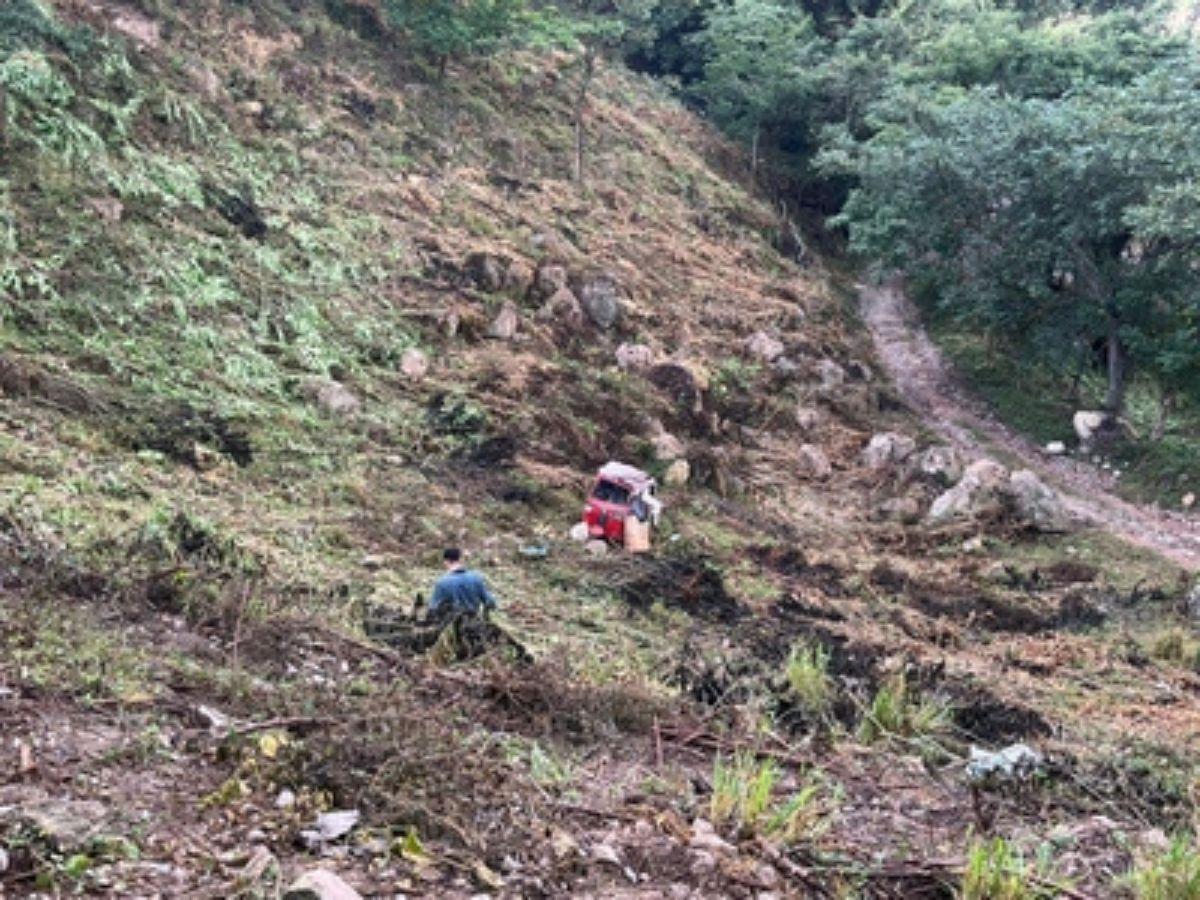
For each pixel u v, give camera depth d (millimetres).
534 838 5281
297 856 4652
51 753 5188
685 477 19219
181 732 5723
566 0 40656
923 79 40062
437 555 12852
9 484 10250
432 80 30578
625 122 37094
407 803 5129
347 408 16922
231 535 10953
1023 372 31266
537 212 27734
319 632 8250
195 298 16969
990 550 19359
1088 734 10180
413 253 22500
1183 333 25422
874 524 20203
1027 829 6938
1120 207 25141
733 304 29297
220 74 23594
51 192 16688
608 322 24297
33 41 19172
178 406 14547
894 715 8844
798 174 44281
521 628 10805
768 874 5355
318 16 29062
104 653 6516
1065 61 38250
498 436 17812
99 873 4203
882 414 27703
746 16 42094
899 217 29891
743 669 9727
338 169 23797
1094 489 24875
